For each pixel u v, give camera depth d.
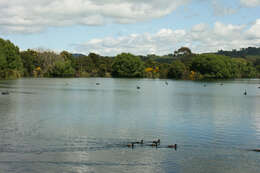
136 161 25.16
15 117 43.66
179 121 43.38
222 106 61.91
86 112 50.09
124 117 45.94
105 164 24.38
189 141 31.91
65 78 199.38
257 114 50.94
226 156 26.89
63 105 58.34
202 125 40.66
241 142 31.84
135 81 174.00
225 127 39.44
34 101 63.97
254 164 25.00
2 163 24.03
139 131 36.19
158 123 41.53
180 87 126.00
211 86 135.88
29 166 23.61
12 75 166.75
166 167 24.03
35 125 38.22
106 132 35.22
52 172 22.62
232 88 122.75
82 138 32.09
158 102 67.56
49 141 30.48
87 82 152.12
